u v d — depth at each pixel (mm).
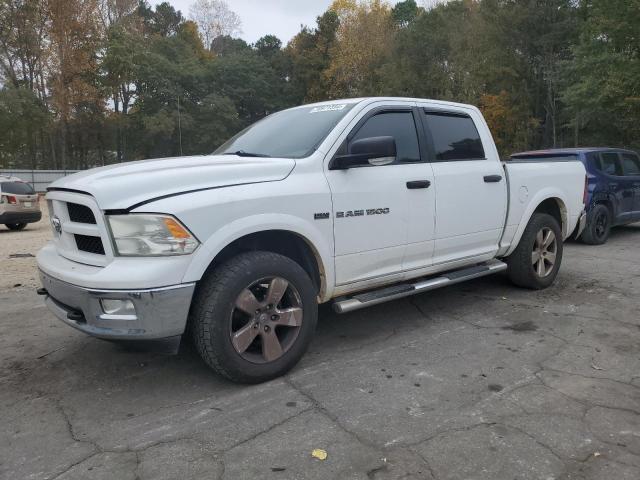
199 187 3346
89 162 57031
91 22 42062
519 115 30109
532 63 29750
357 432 2955
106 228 3213
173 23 75625
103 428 3078
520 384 3529
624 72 18344
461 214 4785
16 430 3084
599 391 3414
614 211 9586
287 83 64375
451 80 36406
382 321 4945
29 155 50188
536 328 4656
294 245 3920
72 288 3279
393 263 4348
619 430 2934
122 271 3109
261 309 3525
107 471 2646
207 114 54438
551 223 5867
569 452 2725
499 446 2787
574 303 5402
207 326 3326
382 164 3902
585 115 21234
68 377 3830
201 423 3100
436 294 5832
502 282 6297
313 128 4203
